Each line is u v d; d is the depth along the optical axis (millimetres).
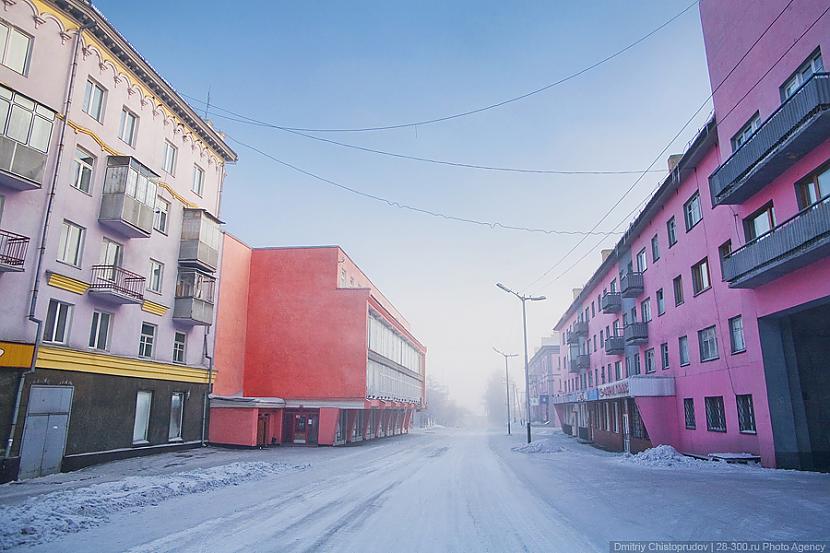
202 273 25812
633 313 32625
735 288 17688
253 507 9977
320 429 31125
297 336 33031
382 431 44438
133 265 21359
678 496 10914
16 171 15180
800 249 13898
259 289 33969
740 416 18859
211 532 7809
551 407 81375
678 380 24641
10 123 15117
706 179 21328
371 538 7445
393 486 13102
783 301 15977
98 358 18922
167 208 24203
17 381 15469
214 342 28328
